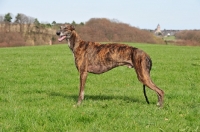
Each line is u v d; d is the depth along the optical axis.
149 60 8.56
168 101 9.78
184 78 15.52
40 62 23.02
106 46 8.97
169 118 7.50
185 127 6.71
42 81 14.27
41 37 82.94
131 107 8.73
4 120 7.10
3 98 10.06
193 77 15.82
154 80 15.00
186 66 20.98
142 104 9.29
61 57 28.45
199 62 24.06
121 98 10.44
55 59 25.98
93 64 8.99
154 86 8.57
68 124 6.86
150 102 9.71
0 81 14.01
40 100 9.95
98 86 13.31
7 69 18.20
